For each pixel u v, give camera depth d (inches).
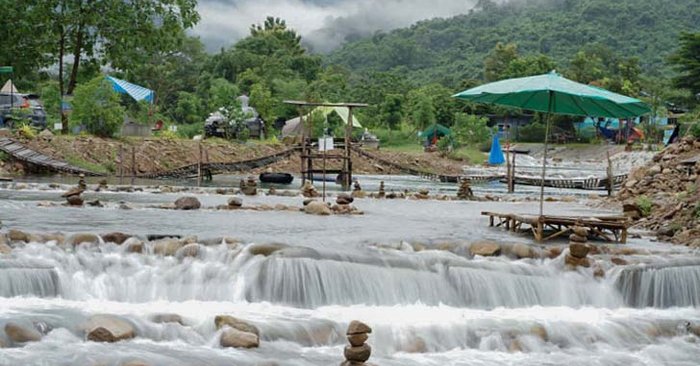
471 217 952.9
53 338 410.3
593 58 5216.5
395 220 879.7
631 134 3801.7
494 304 533.3
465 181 1381.6
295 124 2920.8
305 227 754.8
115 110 2073.1
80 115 2037.4
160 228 685.3
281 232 697.0
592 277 566.3
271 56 5059.1
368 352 395.2
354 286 519.8
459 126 3634.4
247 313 477.4
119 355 386.0
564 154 3725.4
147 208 915.4
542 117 4197.8
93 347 398.9
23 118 1918.1
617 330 491.8
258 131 2851.9
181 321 444.8
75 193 915.4
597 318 516.7
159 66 4077.3
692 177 1071.0
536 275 558.9
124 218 780.0
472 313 510.9
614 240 719.1
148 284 507.2
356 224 808.9
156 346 409.7
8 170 1610.5
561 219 691.4
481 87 713.6
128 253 546.9
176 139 2255.2
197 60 4709.6
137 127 2271.2
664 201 933.8
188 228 693.9
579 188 1876.2
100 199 1076.5
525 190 1847.9
